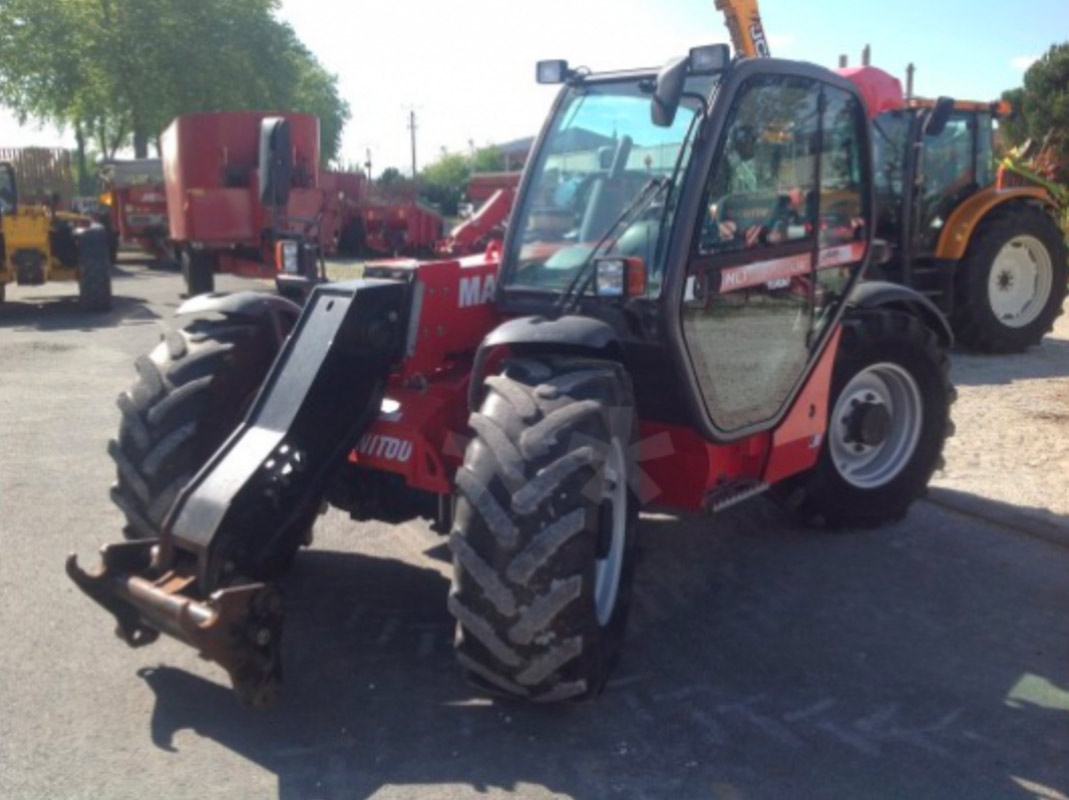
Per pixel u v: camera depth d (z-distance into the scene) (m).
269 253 14.55
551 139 4.21
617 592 3.65
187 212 14.47
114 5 35.47
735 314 4.14
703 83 3.97
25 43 35.41
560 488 3.19
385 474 4.09
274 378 3.72
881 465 5.36
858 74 9.46
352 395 3.77
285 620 4.21
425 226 21.39
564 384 3.40
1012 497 5.73
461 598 3.25
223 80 36.31
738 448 4.46
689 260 3.83
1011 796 3.12
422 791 3.11
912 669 3.89
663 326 3.79
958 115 9.96
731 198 4.04
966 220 9.66
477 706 3.58
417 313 3.96
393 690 3.68
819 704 3.63
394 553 4.94
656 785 3.15
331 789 3.12
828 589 4.60
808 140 4.46
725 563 4.89
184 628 3.21
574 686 3.30
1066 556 4.99
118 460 3.90
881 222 9.72
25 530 5.27
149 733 3.41
